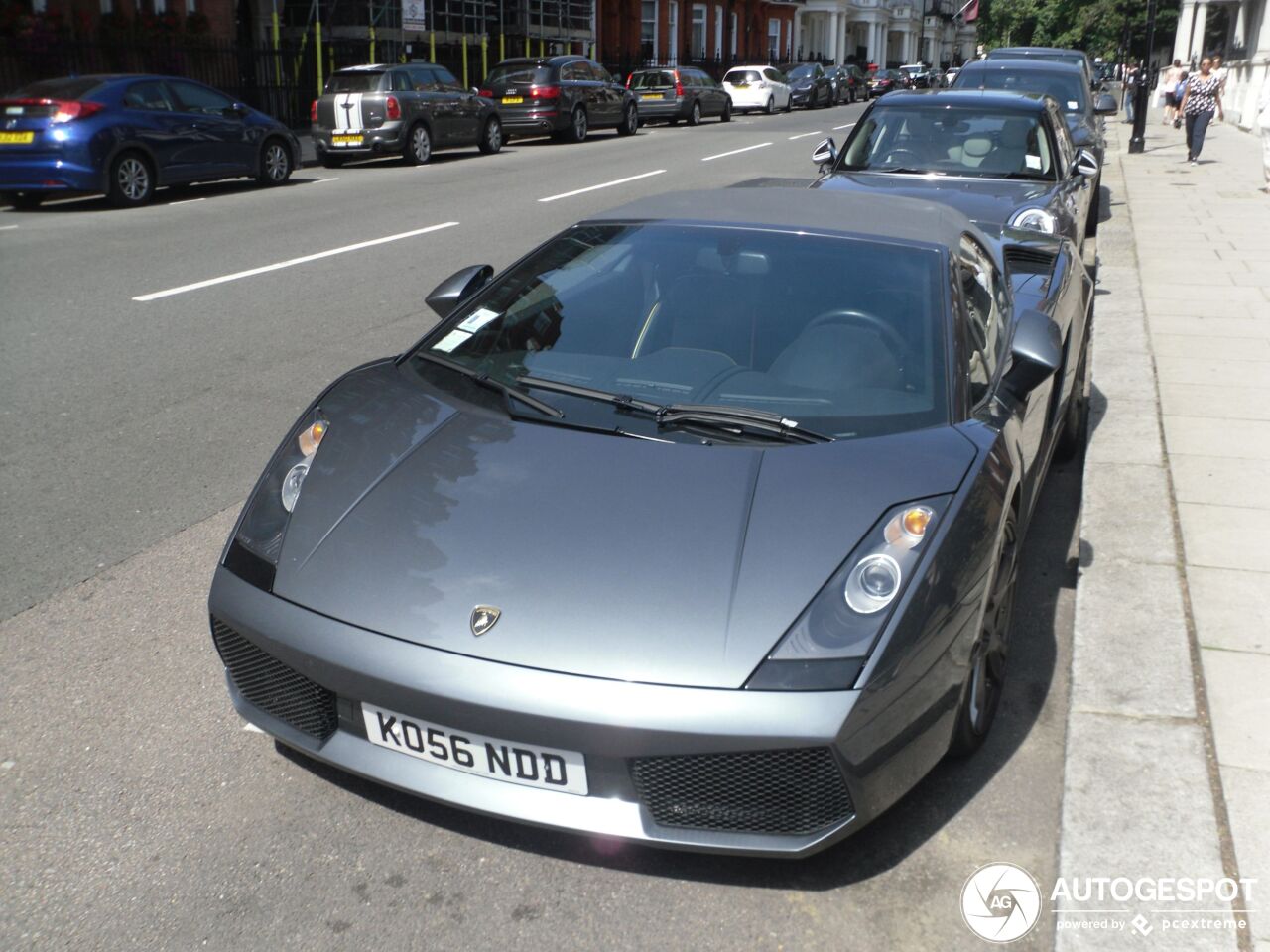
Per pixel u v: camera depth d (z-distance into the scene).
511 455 2.98
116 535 4.55
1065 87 12.90
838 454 2.93
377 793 2.94
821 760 2.41
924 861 2.74
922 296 3.46
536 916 2.54
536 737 2.44
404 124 19.16
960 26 97.06
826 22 68.56
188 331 7.73
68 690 3.42
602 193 14.96
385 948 2.45
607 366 3.37
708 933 2.51
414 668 2.50
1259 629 3.79
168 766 3.05
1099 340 7.46
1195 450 5.43
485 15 34.22
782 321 3.42
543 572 2.60
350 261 10.22
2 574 4.18
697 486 2.81
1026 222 7.01
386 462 3.01
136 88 14.23
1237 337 7.51
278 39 27.20
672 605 2.51
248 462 5.36
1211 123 31.59
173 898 2.57
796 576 2.55
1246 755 3.11
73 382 6.56
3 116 13.48
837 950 2.47
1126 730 3.22
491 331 3.62
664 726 2.37
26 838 2.76
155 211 13.55
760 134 27.11
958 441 3.03
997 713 3.41
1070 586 4.31
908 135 8.52
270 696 2.81
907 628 2.51
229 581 2.83
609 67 43.31
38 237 11.54
